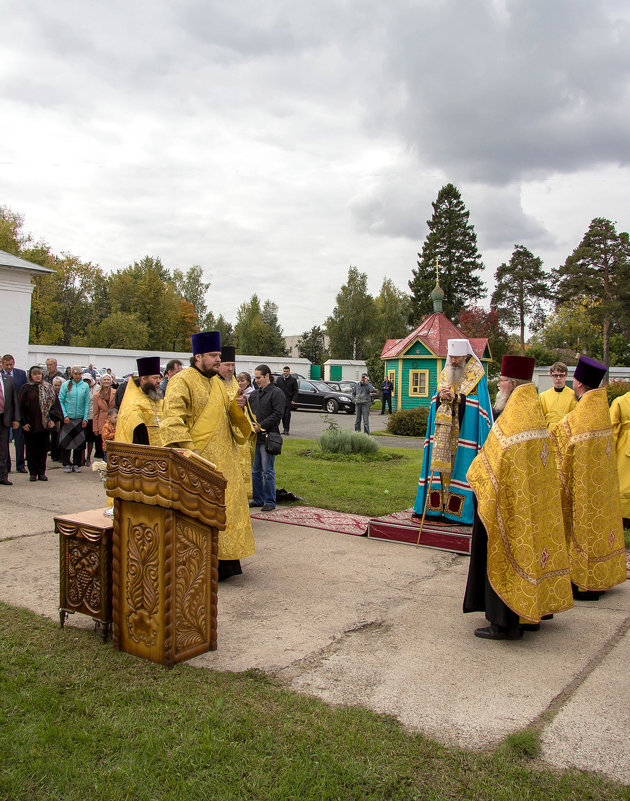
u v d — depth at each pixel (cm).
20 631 423
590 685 366
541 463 428
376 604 496
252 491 865
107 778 271
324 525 752
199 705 329
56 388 1199
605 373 527
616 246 5644
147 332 6994
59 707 326
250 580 551
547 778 278
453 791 267
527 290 6825
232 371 757
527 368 436
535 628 447
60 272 6316
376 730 311
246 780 271
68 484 999
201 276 9069
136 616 386
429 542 659
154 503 366
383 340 7188
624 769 286
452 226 5928
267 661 391
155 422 538
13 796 257
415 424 2078
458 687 362
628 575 591
